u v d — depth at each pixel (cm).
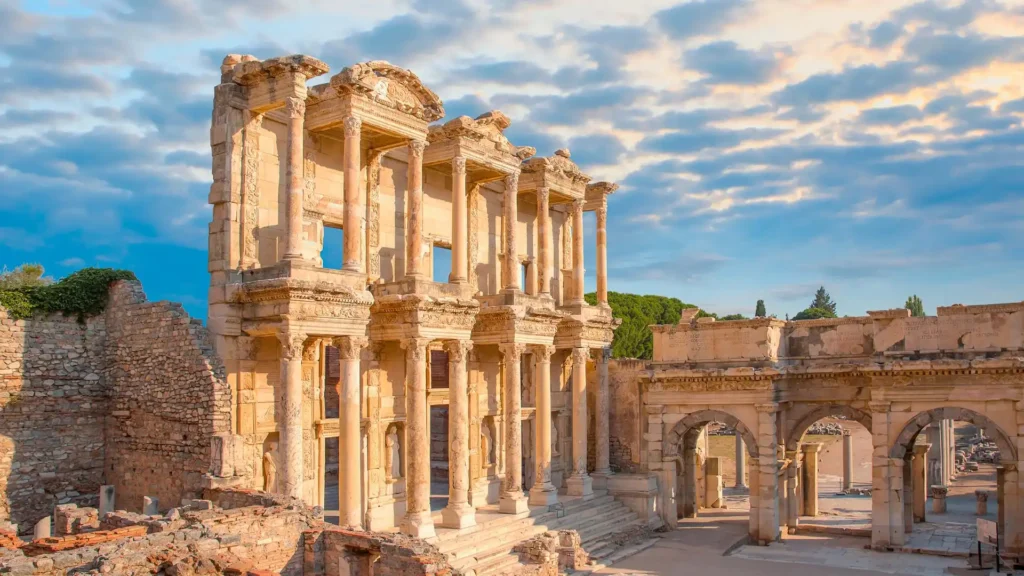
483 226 4800
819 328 4797
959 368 4162
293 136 3316
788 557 4266
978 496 5294
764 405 4612
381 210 4097
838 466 8369
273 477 3444
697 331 4928
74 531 2852
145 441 3425
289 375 3206
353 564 2752
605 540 4431
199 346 3278
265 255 3528
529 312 4469
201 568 2291
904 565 4059
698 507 5791
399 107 3725
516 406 4362
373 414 3959
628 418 5406
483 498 4612
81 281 3581
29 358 3384
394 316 3803
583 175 5122
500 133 4519
